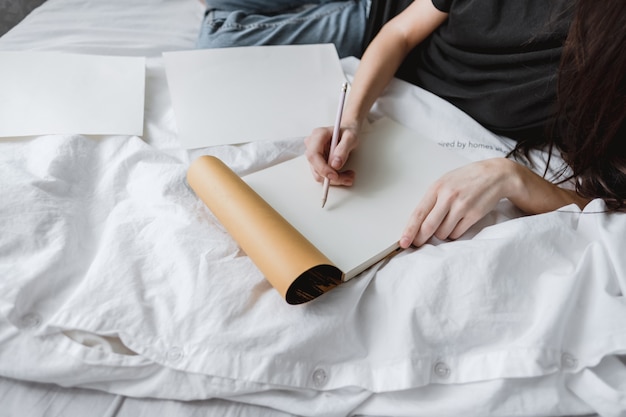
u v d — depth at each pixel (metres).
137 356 0.44
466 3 0.77
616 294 0.48
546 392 0.44
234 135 0.70
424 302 0.47
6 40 0.93
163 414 0.44
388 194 0.61
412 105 0.80
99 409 0.43
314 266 0.45
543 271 0.50
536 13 0.70
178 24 1.08
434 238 0.57
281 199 0.59
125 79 0.77
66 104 0.70
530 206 0.59
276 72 0.83
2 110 0.66
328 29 0.98
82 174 0.61
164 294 0.48
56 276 0.48
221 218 0.53
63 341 0.44
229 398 0.45
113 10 1.10
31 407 0.43
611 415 0.43
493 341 0.47
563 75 0.58
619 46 0.48
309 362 0.46
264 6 1.02
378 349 0.47
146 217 0.56
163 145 0.68
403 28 0.86
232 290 0.48
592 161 0.58
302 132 0.73
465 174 0.57
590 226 0.54
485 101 0.77
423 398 0.46
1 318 0.44
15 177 0.56
